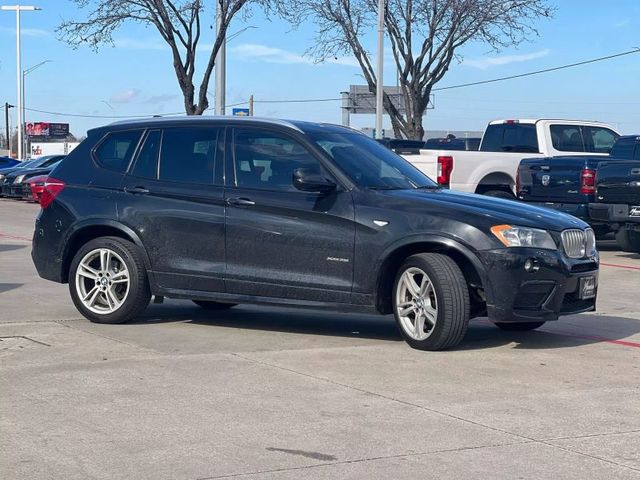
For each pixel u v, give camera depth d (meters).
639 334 8.88
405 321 7.80
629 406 6.20
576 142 18.53
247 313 9.72
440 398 6.28
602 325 9.37
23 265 13.57
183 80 25.98
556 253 7.57
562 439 5.46
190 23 25.69
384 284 7.87
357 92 41.59
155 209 8.53
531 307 7.56
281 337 8.35
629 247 15.29
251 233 8.17
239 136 8.52
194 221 8.39
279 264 8.10
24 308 9.67
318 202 7.98
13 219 23.06
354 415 5.84
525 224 7.55
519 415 5.93
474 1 29.12
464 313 7.50
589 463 5.05
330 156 8.13
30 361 7.11
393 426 5.64
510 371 7.11
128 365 7.03
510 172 16.97
